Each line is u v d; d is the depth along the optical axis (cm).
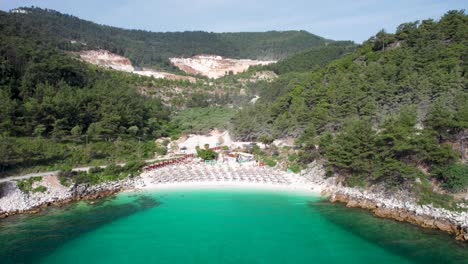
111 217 4838
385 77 8269
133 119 8969
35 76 8425
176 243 3991
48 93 7869
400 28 11550
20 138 6731
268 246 3912
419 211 4616
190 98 13938
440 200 4606
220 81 17950
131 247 3878
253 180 6644
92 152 7031
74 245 3906
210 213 5025
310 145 6906
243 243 3997
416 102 6856
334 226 4500
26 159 5969
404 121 5522
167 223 4628
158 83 14500
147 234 4253
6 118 6688
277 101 10350
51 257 3603
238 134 9456
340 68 10869
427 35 9625
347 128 6438
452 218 4281
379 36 11494
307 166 6862
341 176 6050
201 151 7925
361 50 11912
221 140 9812
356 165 5481
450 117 5147
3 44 8606
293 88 11369
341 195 5600
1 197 4969
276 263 3500
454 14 9981
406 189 4997
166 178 6669
